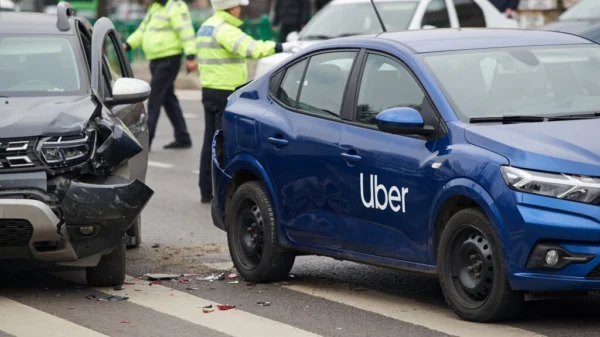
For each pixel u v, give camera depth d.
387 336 8.55
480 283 8.71
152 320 9.19
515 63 9.60
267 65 19.48
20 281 10.82
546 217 8.24
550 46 9.92
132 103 11.08
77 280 10.84
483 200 8.52
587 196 8.21
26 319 9.23
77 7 55.84
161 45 21.03
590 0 19.58
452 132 8.93
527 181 8.33
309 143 10.09
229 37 15.53
